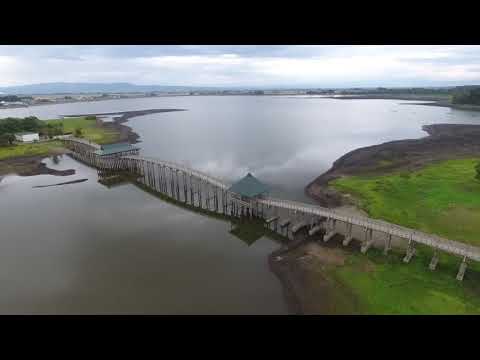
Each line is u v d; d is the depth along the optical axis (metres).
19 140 100.25
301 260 36.84
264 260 37.78
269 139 110.88
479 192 51.97
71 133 113.62
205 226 47.12
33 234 44.25
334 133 120.62
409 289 30.20
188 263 37.25
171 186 62.84
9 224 47.44
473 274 31.64
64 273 35.25
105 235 44.16
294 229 43.53
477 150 81.75
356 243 39.22
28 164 79.88
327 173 69.81
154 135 119.94
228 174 72.81
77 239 42.94
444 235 39.03
